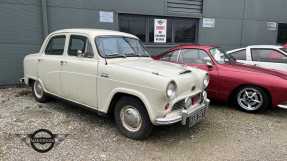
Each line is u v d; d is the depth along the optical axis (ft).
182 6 34.27
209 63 20.43
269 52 24.75
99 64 14.99
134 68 14.11
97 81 15.03
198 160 12.53
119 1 29.68
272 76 18.67
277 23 42.60
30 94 22.90
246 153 13.28
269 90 18.39
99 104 15.25
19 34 25.39
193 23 35.81
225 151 13.44
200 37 36.37
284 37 43.88
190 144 14.12
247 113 19.34
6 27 24.76
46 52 19.06
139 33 32.12
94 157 12.52
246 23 39.75
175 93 13.35
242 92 19.52
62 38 17.66
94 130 15.48
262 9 40.68
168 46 34.01
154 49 33.06
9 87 25.70
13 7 24.75
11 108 19.10
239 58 25.61
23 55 25.89
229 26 38.34
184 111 13.51
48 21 26.32
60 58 17.38
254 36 40.96
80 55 16.15
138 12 31.04
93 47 15.48
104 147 13.51
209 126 16.67
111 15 29.48
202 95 15.74
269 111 19.89
